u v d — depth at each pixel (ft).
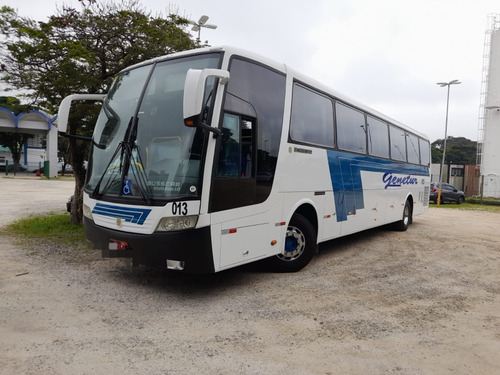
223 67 16.10
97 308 15.08
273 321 14.35
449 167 124.57
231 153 16.33
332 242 30.89
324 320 14.64
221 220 15.80
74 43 25.36
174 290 17.38
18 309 14.79
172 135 15.72
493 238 36.11
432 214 60.13
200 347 12.19
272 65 19.06
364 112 28.71
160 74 17.42
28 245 25.32
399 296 17.83
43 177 128.36
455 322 14.99
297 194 20.38
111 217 16.35
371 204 29.73
